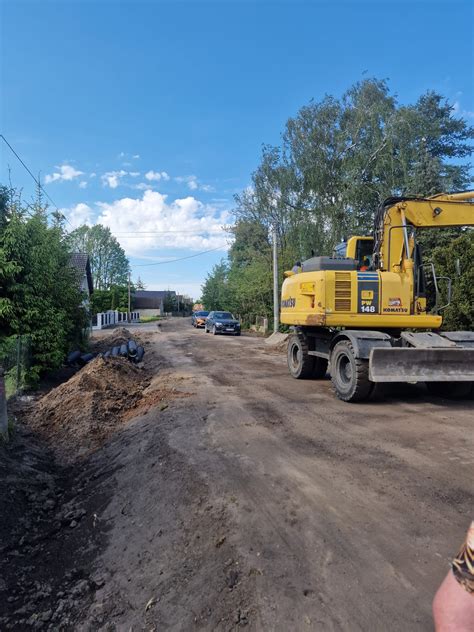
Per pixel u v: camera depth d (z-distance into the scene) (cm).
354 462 482
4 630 293
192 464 494
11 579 348
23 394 993
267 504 390
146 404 829
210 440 578
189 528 370
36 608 315
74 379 920
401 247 866
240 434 600
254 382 1022
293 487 422
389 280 840
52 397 875
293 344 1105
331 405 767
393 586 274
